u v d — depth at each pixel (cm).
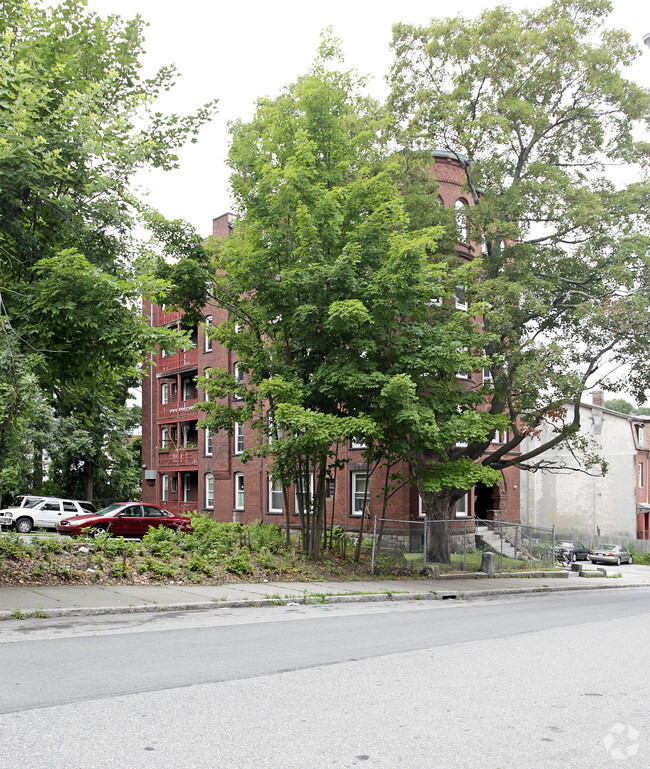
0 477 1241
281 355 2014
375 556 2103
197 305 1920
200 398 4141
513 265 2161
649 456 5144
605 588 2484
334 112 1897
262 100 1862
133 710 545
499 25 2192
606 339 2031
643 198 2211
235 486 3769
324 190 1775
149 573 1449
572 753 488
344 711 568
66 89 1327
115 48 1422
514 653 861
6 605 1034
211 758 451
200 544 1741
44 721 509
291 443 1695
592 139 2339
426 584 1844
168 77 1500
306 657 777
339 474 3086
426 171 2298
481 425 1909
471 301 2202
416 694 632
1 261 1315
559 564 3228
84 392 1562
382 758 464
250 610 1205
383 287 1719
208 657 754
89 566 1420
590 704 620
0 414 1094
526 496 4916
